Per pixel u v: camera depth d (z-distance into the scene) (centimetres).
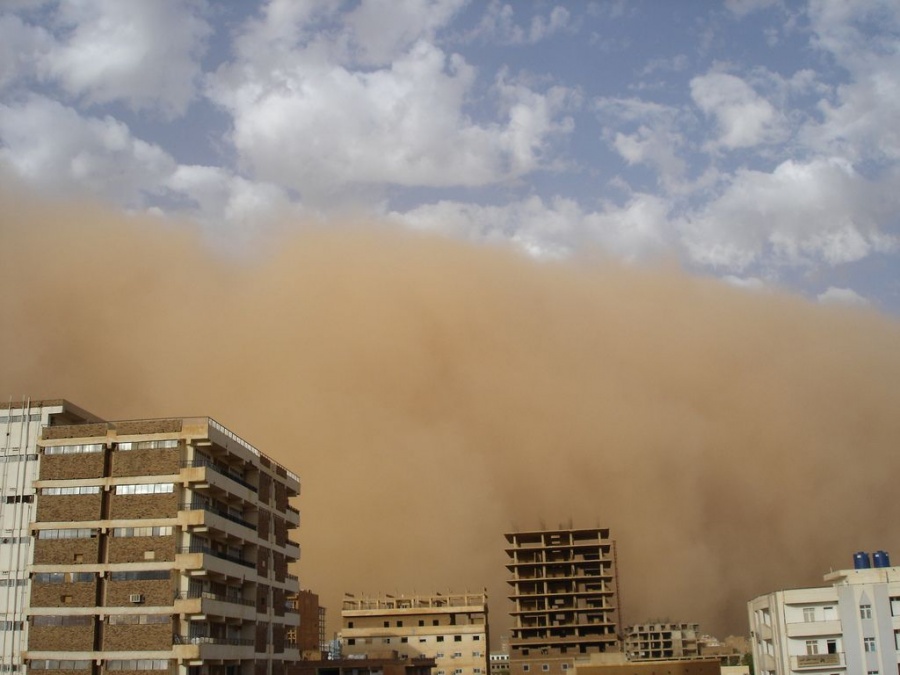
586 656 13850
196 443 7462
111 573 7144
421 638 14412
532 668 13938
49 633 7056
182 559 7100
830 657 7956
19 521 7475
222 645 7344
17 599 7281
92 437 7481
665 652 19638
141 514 7256
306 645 15500
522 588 14838
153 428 7488
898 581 8019
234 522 7862
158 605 7019
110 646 6981
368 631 14512
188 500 7319
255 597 8262
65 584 7150
